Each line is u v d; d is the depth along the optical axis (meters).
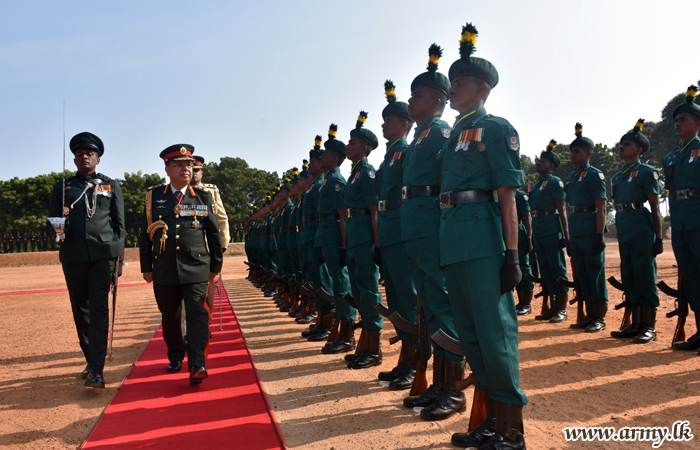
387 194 4.25
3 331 7.45
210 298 5.67
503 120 2.88
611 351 5.12
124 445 3.01
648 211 5.71
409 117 4.26
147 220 4.60
